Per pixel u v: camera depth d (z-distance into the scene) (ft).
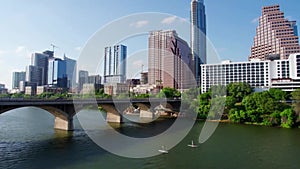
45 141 152.15
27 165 105.19
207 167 104.27
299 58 420.77
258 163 111.14
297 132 192.85
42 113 333.62
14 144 143.74
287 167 106.32
